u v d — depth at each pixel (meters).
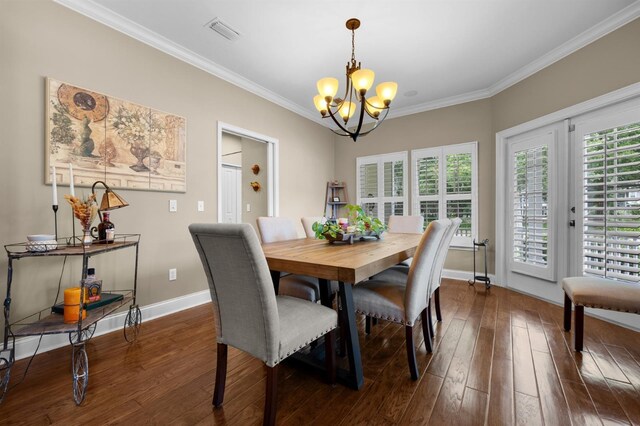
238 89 3.39
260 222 2.44
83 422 1.28
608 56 2.37
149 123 2.52
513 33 2.51
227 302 1.28
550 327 2.29
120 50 2.34
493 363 1.74
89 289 1.86
